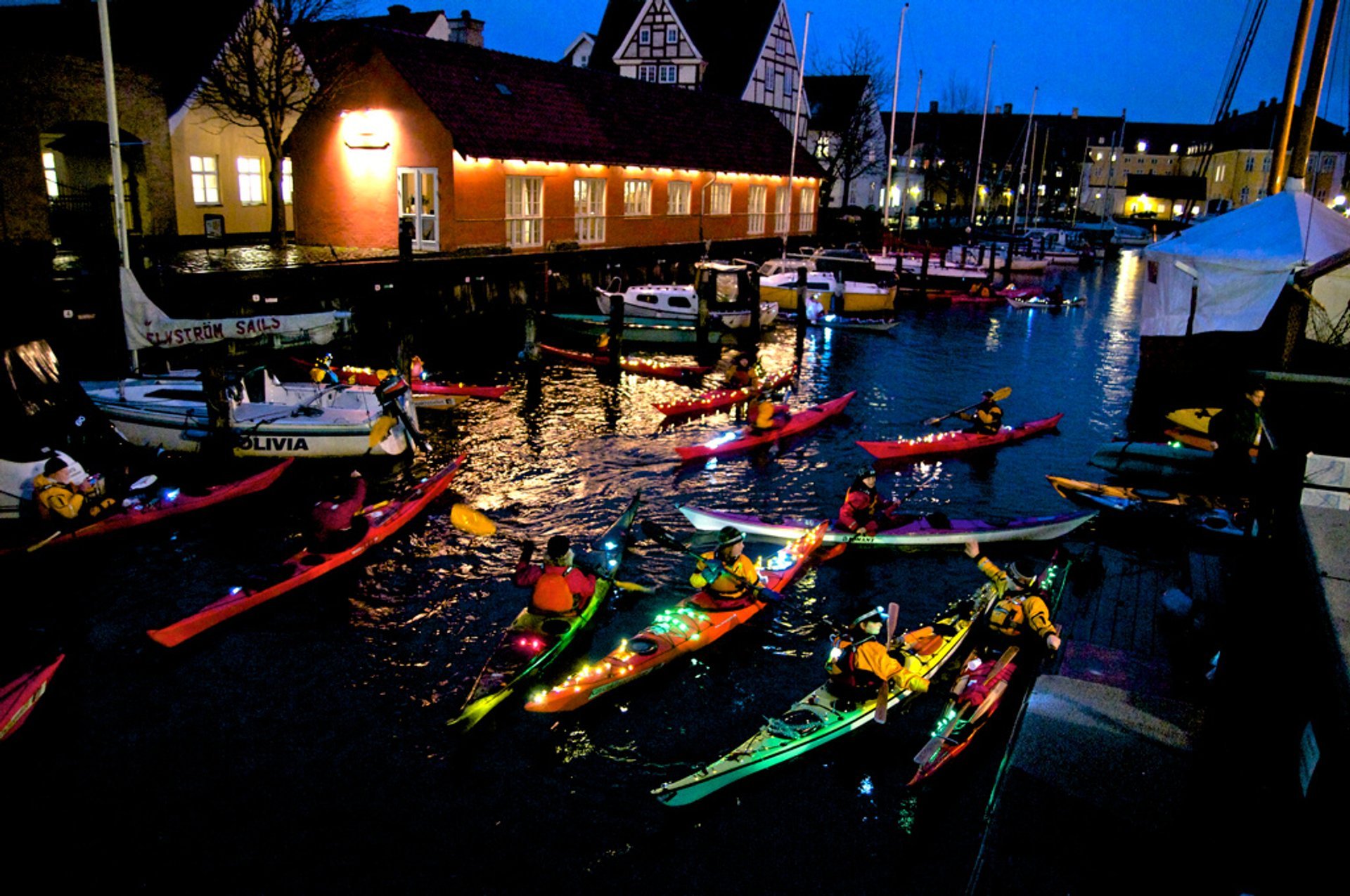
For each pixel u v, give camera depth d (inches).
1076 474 615.5
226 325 599.2
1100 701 233.0
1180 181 3289.9
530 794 290.0
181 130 1010.1
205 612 374.9
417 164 1012.5
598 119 1251.8
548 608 353.7
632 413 748.6
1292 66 704.4
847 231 1980.8
